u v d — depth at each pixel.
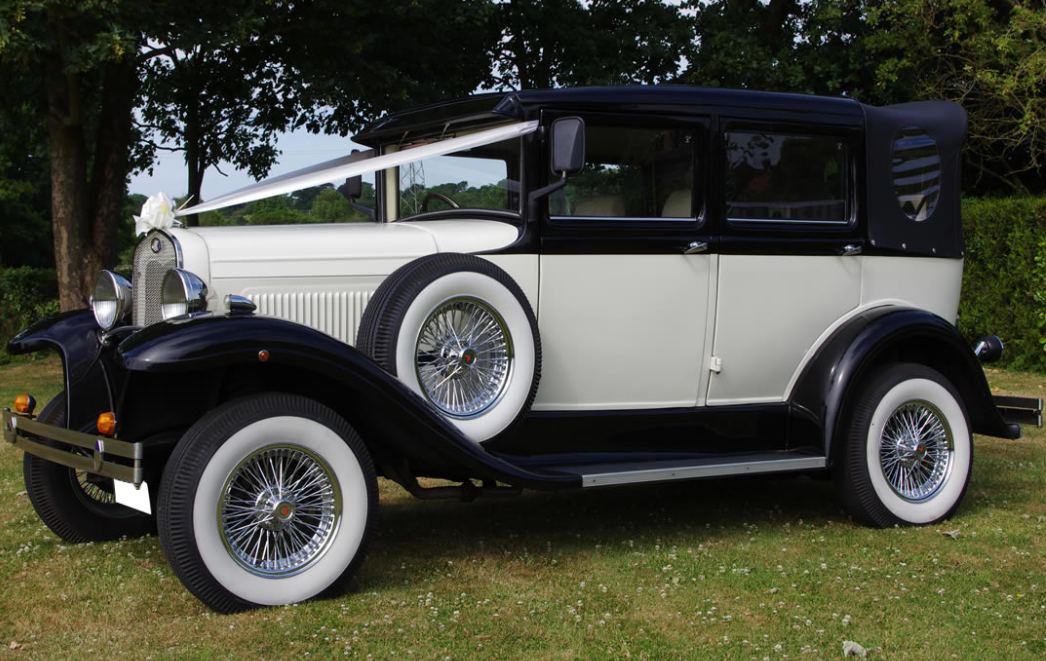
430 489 4.21
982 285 10.99
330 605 3.46
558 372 4.32
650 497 5.41
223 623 3.26
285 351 3.37
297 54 11.95
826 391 4.64
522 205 4.23
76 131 11.76
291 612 3.37
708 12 15.52
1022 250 10.42
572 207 4.30
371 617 3.36
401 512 4.98
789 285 4.73
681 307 4.50
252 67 12.67
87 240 11.95
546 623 3.35
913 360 5.12
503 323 3.97
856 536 4.57
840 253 4.83
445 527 4.67
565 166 3.96
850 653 3.11
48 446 3.76
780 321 4.72
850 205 4.89
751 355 4.69
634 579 3.86
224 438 3.29
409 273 3.84
